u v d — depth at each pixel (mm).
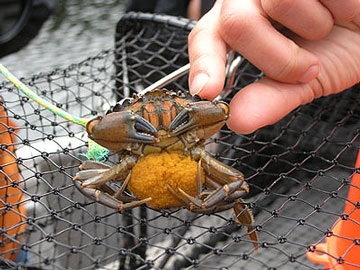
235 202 260
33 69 429
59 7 519
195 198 241
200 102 245
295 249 385
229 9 291
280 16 284
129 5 477
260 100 286
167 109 248
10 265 228
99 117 244
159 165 243
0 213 275
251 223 274
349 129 372
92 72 418
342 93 376
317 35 292
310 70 288
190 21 399
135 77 407
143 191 244
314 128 382
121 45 404
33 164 337
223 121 253
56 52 462
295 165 287
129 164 250
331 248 297
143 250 358
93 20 522
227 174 247
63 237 339
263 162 394
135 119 238
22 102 341
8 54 459
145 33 422
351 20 294
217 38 305
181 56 412
